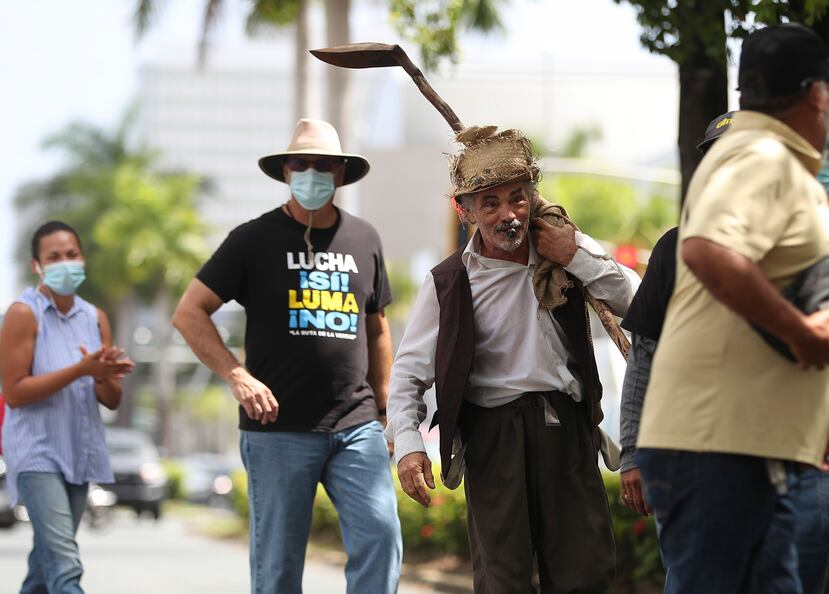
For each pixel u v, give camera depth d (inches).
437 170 2657.5
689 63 778.2
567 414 482.9
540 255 484.7
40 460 617.0
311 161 569.9
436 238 2655.0
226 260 565.3
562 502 478.9
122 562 1549.0
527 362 480.4
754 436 332.2
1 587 1108.5
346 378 565.0
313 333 561.9
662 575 863.1
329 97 2055.9
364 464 561.0
